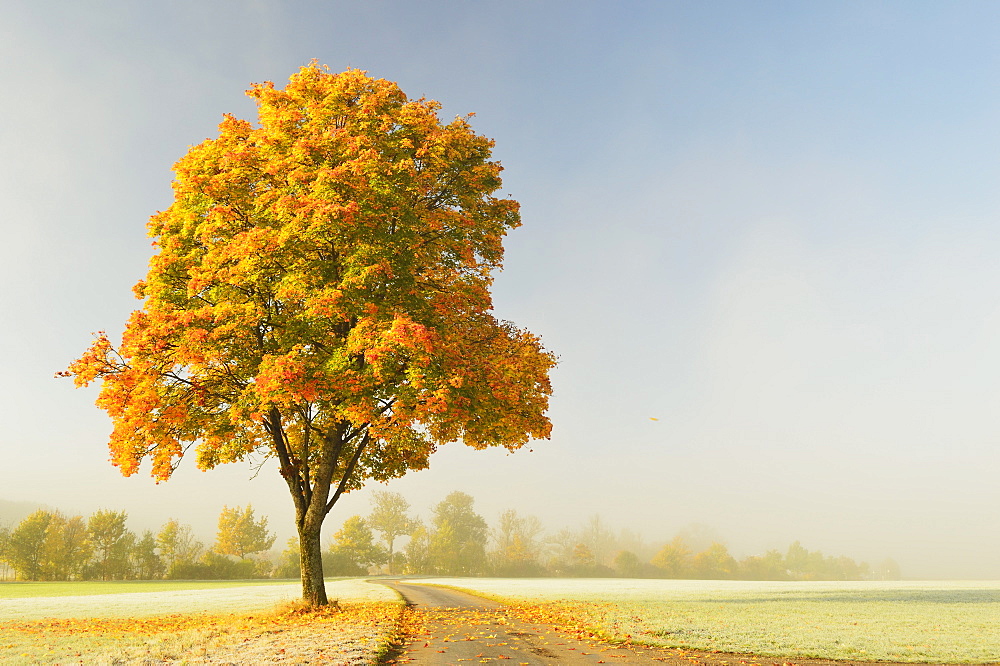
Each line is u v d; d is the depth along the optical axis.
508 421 18.77
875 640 13.55
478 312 20.39
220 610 24.67
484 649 12.09
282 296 15.96
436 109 20.81
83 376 16.36
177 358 16.34
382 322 15.78
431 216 19.08
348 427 20.47
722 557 127.88
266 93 19.42
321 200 15.86
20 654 12.27
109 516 88.62
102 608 28.28
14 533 84.06
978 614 20.44
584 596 31.11
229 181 18.28
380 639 12.48
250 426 19.39
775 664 10.77
